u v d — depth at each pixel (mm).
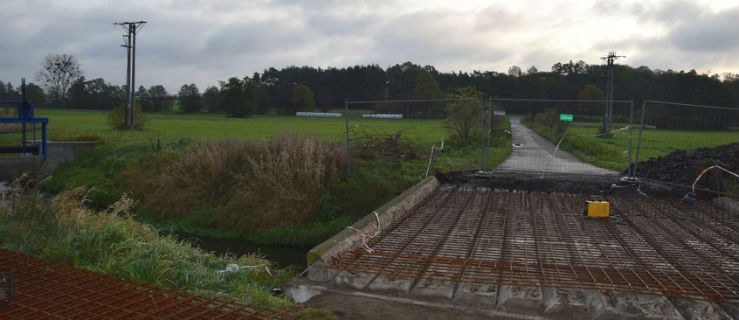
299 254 12500
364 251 6863
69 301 4695
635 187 11766
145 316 4383
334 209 13680
